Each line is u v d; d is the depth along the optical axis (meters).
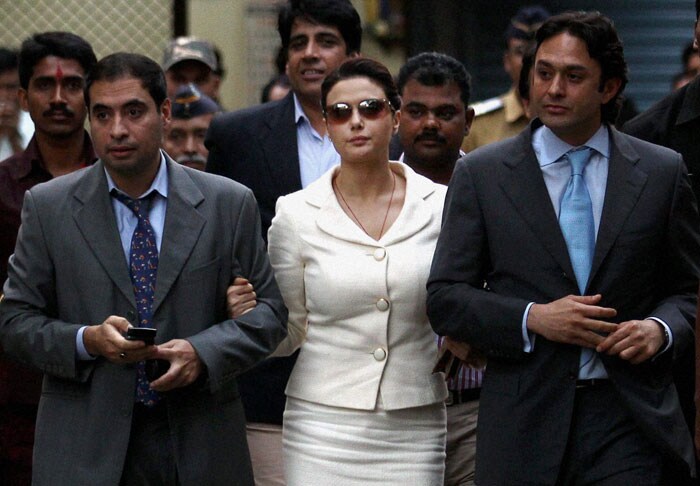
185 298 11.14
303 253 11.78
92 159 14.29
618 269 10.91
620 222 10.95
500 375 11.05
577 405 10.91
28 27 22.80
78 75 14.02
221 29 27.56
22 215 11.38
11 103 19.30
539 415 10.87
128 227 11.29
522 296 11.02
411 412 11.72
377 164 11.89
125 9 23.02
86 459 10.94
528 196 11.05
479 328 10.93
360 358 11.65
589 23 10.96
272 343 11.34
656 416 10.77
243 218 11.45
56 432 11.07
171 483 11.13
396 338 11.66
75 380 11.01
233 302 11.23
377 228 11.83
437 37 28.88
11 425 13.62
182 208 11.27
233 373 11.05
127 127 11.03
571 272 10.90
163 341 11.05
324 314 11.72
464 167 11.30
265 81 27.67
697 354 10.36
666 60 29.59
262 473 13.65
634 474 10.76
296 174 14.12
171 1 23.00
